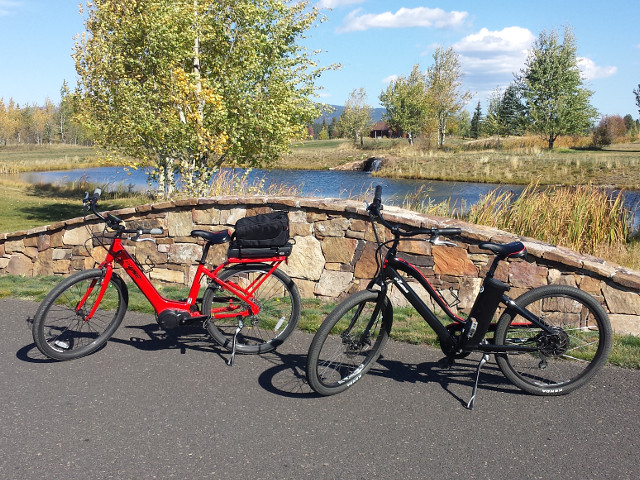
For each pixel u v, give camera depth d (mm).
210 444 3191
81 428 3369
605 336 3826
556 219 9133
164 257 6738
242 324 4605
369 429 3367
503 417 3521
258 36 15070
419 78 55625
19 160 58781
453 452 3109
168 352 4629
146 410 3605
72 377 4125
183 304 4539
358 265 5840
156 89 15172
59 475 2883
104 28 16688
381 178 37688
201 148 13805
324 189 28047
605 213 9586
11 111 108562
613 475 2889
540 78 44875
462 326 3881
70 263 7348
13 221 17234
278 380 4090
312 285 6098
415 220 5496
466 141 62125
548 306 4352
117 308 4723
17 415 3531
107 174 42688
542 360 3943
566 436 3283
